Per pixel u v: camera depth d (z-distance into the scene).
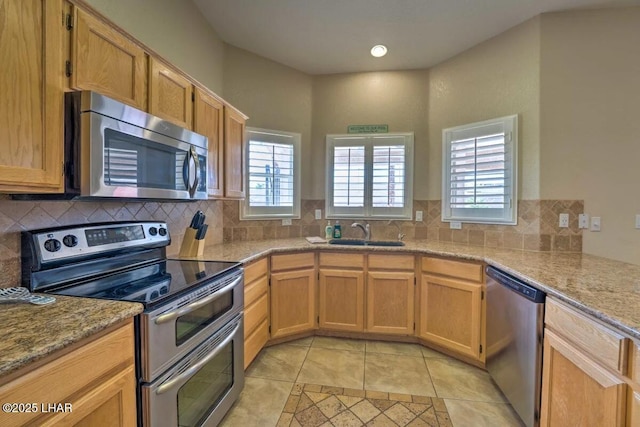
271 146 3.20
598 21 2.34
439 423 1.74
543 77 2.42
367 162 3.33
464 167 2.93
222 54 2.96
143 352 1.14
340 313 2.78
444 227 3.10
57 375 0.82
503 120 2.65
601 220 2.37
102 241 1.56
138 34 1.93
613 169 2.34
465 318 2.34
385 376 2.21
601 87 2.35
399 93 3.28
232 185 2.51
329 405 1.88
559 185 2.42
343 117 3.38
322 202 3.42
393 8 2.41
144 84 1.58
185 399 1.39
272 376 2.20
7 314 1.01
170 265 1.86
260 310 2.40
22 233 1.28
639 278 1.63
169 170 1.68
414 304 2.68
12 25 0.99
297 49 3.00
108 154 1.27
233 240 3.02
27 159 1.05
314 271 2.80
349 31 2.71
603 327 1.12
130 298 1.21
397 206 3.28
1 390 0.70
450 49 2.92
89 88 1.27
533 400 1.56
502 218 2.66
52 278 1.35
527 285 1.66
